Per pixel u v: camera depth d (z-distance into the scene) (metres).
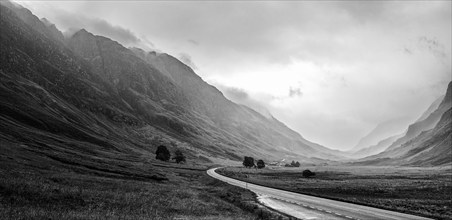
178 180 86.69
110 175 70.38
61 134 174.62
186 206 34.16
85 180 47.91
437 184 79.94
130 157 157.75
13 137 113.56
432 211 38.75
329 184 87.06
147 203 32.28
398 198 57.09
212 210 34.34
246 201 45.50
